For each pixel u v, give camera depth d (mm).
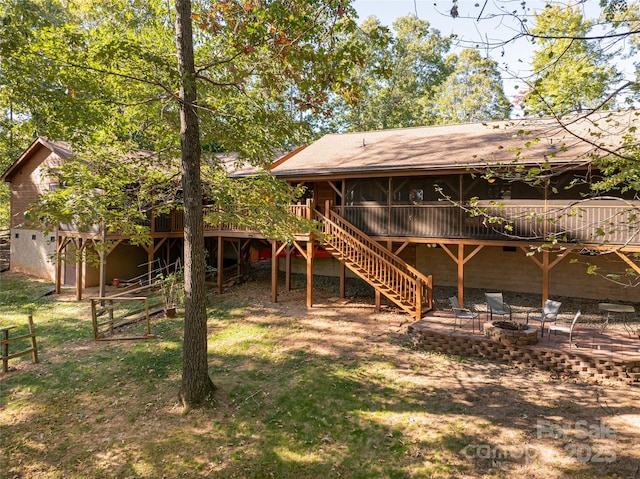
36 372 10875
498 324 11531
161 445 7719
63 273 22156
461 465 6875
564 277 15703
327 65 7816
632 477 6309
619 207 12070
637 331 12102
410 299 14188
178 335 13641
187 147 9086
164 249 24062
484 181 14180
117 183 11078
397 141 18875
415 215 15250
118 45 7930
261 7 7344
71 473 7012
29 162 24297
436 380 9844
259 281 20359
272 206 10664
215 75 11367
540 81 5254
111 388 9930
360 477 6801
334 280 19984
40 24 7676
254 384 9961
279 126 9828
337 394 9312
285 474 6965
